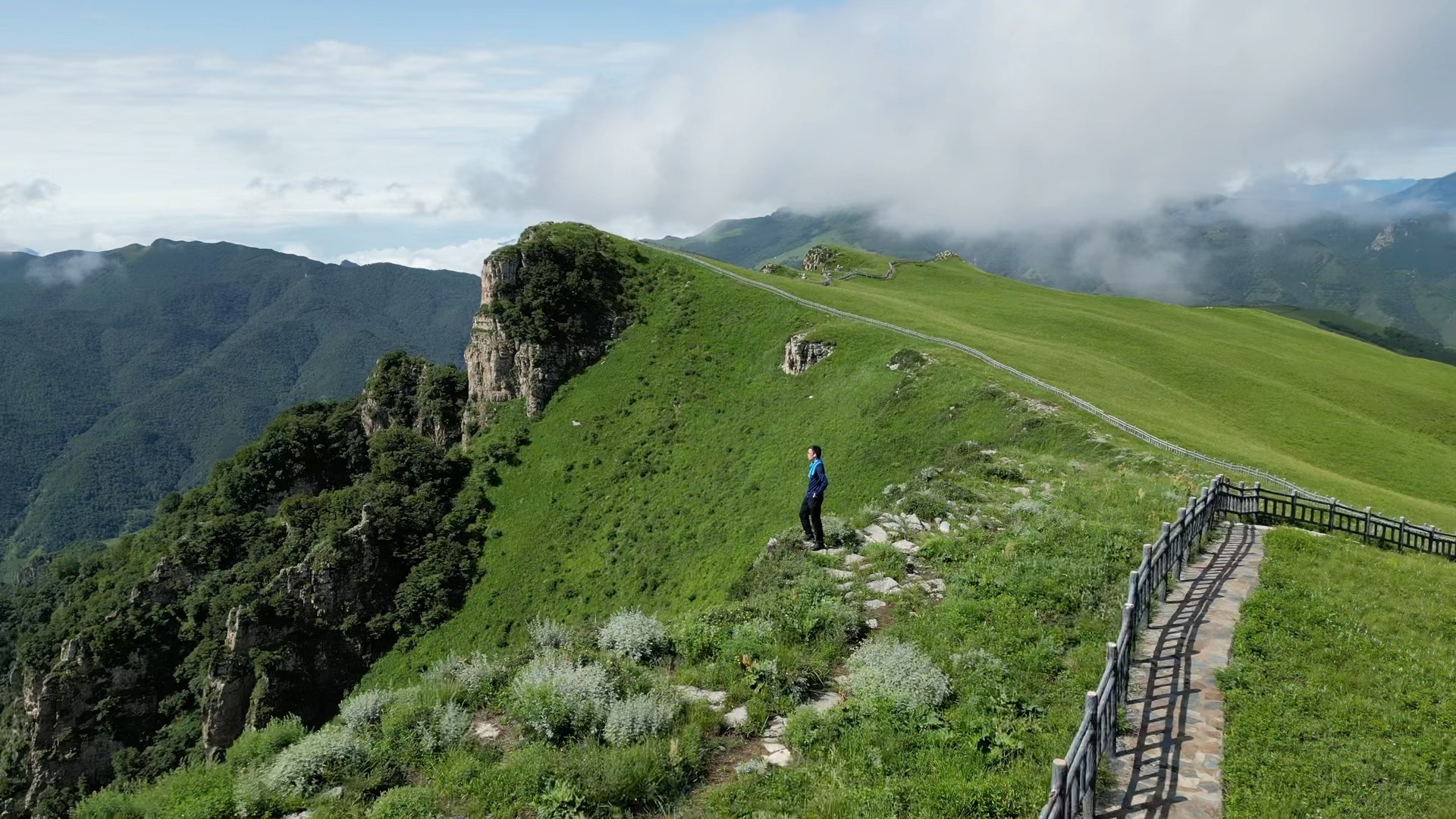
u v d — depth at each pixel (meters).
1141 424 52.06
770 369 91.06
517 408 100.31
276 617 76.19
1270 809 11.05
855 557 22.45
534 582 77.50
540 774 12.83
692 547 69.75
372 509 85.94
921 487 29.94
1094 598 17.97
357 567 81.75
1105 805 11.29
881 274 140.62
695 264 116.94
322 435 113.06
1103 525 23.06
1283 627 17.19
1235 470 42.22
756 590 21.34
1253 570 21.28
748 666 16.16
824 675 15.78
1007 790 11.35
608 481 85.56
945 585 19.84
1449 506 51.34
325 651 78.62
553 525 83.44
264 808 13.41
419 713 15.36
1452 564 24.06
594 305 106.12
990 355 72.44
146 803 14.43
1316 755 12.44
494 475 92.62
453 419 107.75
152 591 89.31
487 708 15.91
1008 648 16.08
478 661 17.72
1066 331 90.94
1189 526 22.03
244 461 110.00
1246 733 12.99
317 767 13.92
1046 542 21.61
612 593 70.44
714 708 14.96
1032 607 17.69
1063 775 9.41
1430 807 11.33
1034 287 133.88
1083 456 46.94
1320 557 22.39
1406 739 12.96
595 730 14.17
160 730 77.38
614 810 12.01
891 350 78.00
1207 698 14.14
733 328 100.56
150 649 82.12
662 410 92.25
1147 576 17.36
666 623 19.67
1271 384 76.38
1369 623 17.64
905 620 18.09
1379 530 30.30
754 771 12.79
